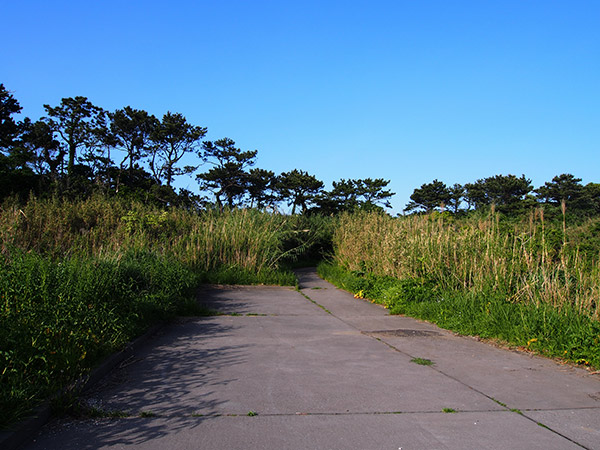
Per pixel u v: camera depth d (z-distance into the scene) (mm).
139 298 8422
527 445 3816
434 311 9570
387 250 13469
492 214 12680
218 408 4523
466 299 9172
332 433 3982
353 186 56312
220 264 15328
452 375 5777
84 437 3836
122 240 12703
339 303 11922
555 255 9523
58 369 4773
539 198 42438
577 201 27906
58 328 5293
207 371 5789
